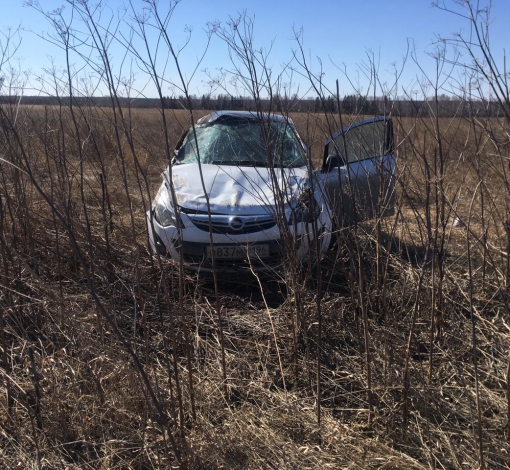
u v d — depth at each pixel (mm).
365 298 3150
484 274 3641
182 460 2176
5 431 2357
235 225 3744
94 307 2982
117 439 2312
